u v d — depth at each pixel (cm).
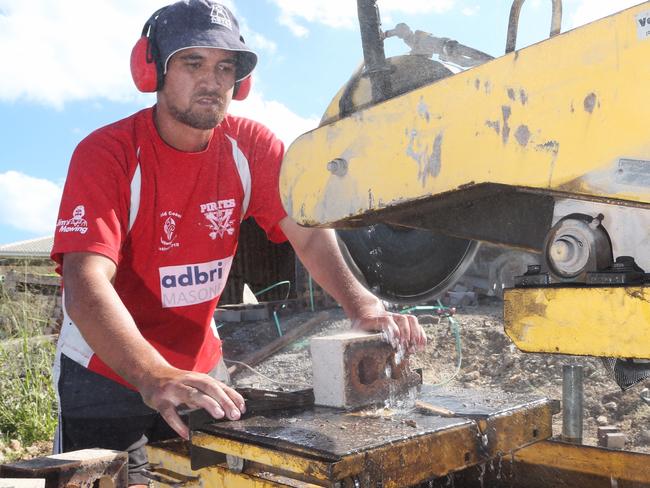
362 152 141
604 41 105
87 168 207
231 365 538
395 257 180
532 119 114
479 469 175
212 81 213
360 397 166
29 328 524
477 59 159
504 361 459
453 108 125
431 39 165
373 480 122
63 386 224
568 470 165
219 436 139
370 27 157
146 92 217
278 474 134
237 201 241
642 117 101
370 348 170
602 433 286
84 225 198
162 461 160
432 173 129
